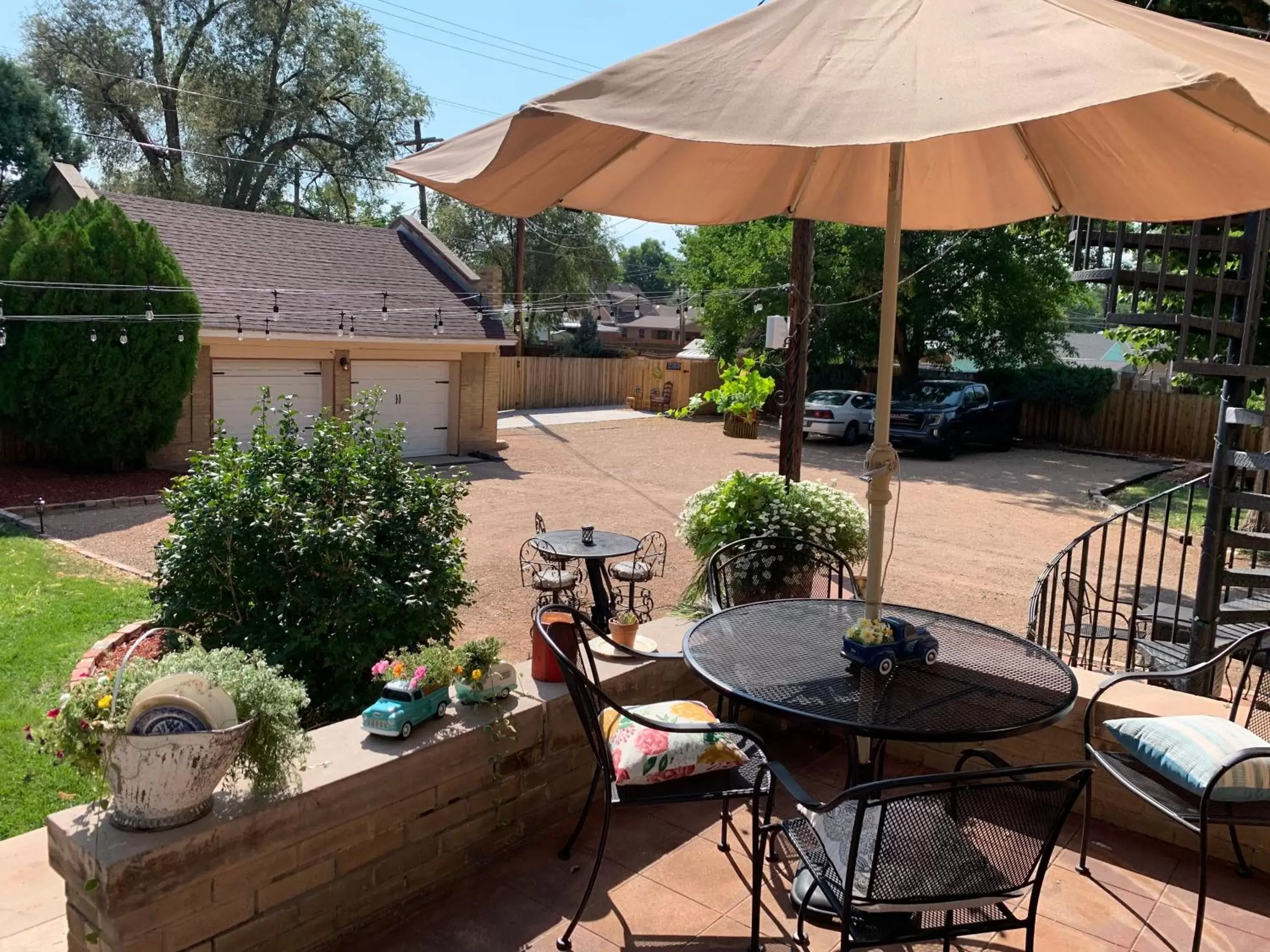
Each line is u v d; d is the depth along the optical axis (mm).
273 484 4547
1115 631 6582
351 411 5473
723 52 1971
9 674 5082
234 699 2238
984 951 2590
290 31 27953
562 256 33750
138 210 15523
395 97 29766
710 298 22047
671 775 2648
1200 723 2762
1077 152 2994
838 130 1620
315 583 4520
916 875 2066
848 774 3184
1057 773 3404
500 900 2752
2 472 12023
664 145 3010
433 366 16625
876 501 2701
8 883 2789
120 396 11883
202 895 2146
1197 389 18953
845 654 2713
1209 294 9633
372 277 17203
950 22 1920
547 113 1817
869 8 2031
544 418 23250
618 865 2971
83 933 2102
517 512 11625
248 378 14219
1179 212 3113
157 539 9234
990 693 2506
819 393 20422
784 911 2746
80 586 7188
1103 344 39062
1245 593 7363
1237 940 2668
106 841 2055
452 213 34156
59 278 11352
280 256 16438
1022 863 2123
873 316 20547
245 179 28234
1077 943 2643
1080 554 10305
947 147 3316
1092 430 21328
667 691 3699
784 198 3672
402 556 4793
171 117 27422
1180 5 10203
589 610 6551
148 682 2211
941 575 9320
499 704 2982
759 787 2492
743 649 2859
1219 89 1477
